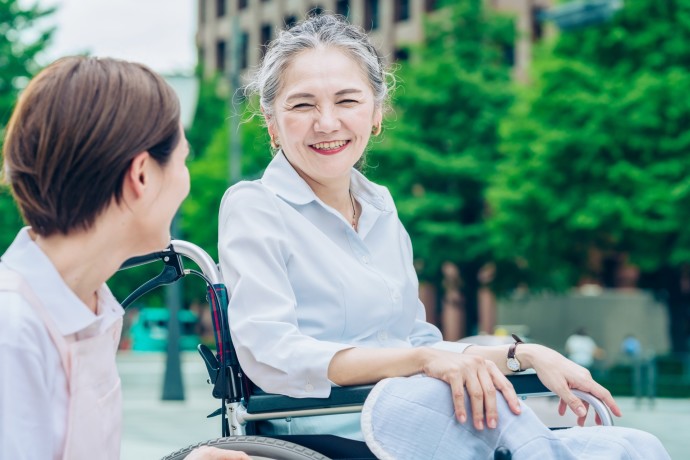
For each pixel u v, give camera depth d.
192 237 34.19
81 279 1.38
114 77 1.34
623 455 1.78
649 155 22.19
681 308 24.89
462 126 28.08
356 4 41.28
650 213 22.14
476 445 1.66
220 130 34.84
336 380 1.79
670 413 14.60
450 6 29.70
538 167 23.34
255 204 2.00
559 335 35.12
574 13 14.98
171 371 14.14
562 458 1.66
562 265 24.91
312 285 1.99
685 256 21.97
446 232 27.03
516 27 29.83
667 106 21.94
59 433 1.32
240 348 1.88
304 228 2.02
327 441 1.86
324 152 2.06
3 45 27.12
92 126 1.31
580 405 1.95
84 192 1.32
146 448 8.27
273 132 2.20
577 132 22.42
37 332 1.28
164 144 1.38
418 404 1.67
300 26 2.12
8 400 1.24
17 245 1.37
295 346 1.82
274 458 1.70
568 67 23.12
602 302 34.16
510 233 25.05
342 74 2.07
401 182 27.62
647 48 22.97
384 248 2.16
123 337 35.22
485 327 37.50
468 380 1.67
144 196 1.37
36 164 1.31
